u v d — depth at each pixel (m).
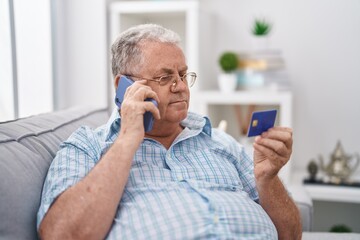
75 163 1.17
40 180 1.16
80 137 1.27
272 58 2.42
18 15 1.93
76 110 1.71
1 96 1.77
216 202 1.14
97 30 2.37
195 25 2.34
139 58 1.25
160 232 1.07
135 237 1.07
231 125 2.73
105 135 1.29
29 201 1.08
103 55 2.37
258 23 2.45
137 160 1.26
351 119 2.57
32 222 1.08
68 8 2.37
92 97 2.41
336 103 2.57
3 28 1.79
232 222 1.12
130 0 2.61
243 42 2.65
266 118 1.18
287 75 2.41
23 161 1.13
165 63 1.23
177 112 1.25
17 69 1.89
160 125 1.29
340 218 2.64
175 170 1.25
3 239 0.99
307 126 2.62
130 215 1.12
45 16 2.21
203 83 2.54
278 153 1.21
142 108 1.13
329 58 2.55
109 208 1.06
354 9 2.49
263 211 1.23
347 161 2.40
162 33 1.27
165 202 1.13
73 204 1.04
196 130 1.39
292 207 1.33
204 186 1.23
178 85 1.25
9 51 1.83
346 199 2.25
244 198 1.22
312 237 1.52
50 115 1.51
